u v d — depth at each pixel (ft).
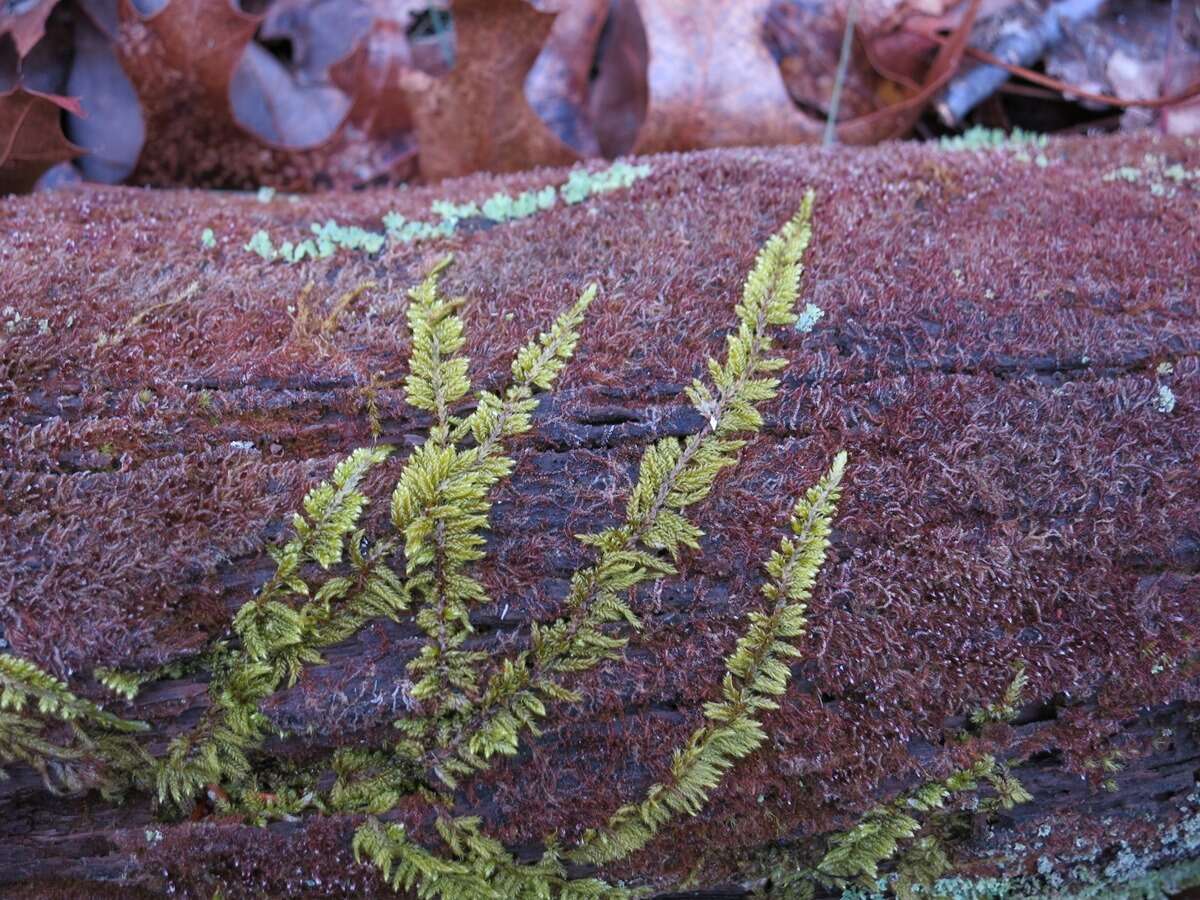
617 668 0.76
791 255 0.80
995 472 0.78
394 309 0.81
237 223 0.86
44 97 0.88
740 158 0.90
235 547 0.75
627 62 1.06
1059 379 0.80
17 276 0.79
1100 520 0.78
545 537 0.76
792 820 0.78
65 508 0.74
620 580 0.76
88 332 0.77
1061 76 1.09
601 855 0.77
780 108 1.03
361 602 0.76
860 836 0.79
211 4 0.94
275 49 1.06
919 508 0.77
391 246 0.84
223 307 0.80
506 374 0.78
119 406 0.76
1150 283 0.82
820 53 1.07
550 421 0.77
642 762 0.77
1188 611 0.78
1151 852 0.83
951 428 0.78
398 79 1.01
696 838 0.78
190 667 0.75
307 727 0.75
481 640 0.76
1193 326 0.81
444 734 0.76
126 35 0.96
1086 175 0.91
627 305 0.80
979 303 0.81
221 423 0.77
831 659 0.77
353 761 0.76
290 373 0.77
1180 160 0.93
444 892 0.77
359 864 0.76
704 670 0.77
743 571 0.77
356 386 0.78
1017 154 0.94
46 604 0.73
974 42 1.08
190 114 1.00
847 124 1.05
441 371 0.77
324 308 0.80
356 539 0.75
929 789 0.78
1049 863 0.82
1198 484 0.78
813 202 0.86
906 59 1.06
